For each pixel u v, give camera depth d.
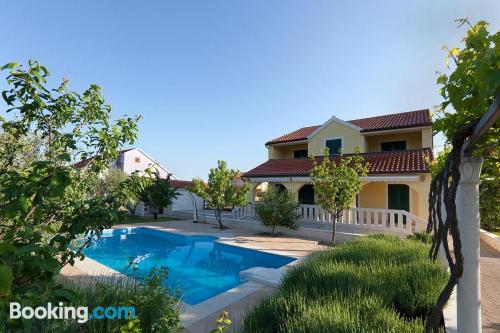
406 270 7.75
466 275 3.33
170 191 33.59
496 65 2.09
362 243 11.55
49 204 3.43
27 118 4.39
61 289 1.98
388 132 24.23
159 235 23.48
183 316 6.93
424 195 17.77
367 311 5.61
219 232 22.03
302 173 22.91
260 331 5.19
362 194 24.78
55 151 4.50
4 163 4.75
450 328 5.58
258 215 21.25
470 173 3.29
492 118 2.24
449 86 3.13
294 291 6.59
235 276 14.09
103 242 22.36
